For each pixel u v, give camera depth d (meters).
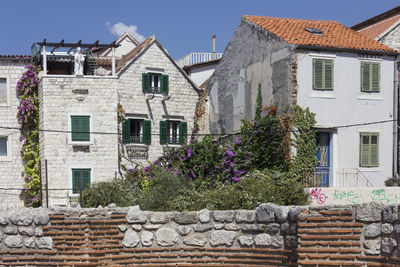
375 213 9.30
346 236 9.48
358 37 24.30
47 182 26.55
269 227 10.80
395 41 26.08
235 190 19.05
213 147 25.72
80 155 27.11
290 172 21.38
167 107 30.08
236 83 27.06
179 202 18.75
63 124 27.12
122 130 28.25
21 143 28.86
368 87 23.00
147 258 11.15
